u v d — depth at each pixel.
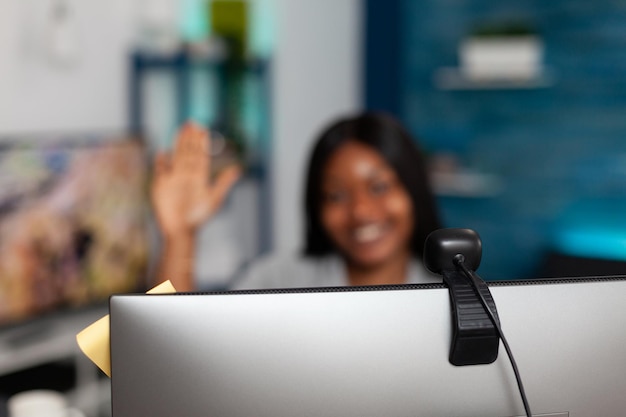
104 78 3.21
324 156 2.37
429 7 4.32
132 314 0.93
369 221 2.34
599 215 3.93
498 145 4.19
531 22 4.03
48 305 2.80
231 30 3.68
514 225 4.16
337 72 4.37
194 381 0.93
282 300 0.94
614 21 3.82
